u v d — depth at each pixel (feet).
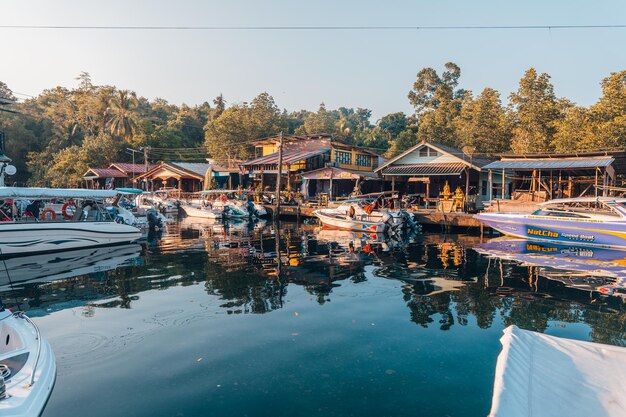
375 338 25.18
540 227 65.87
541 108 110.73
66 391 18.94
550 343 17.44
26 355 20.18
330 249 59.93
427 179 101.91
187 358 22.47
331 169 119.14
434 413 17.31
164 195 145.07
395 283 39.01
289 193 118.62
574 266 46.78
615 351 16.78
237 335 25.71
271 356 22.68
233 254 55.31
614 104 92.12
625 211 57.93
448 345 24.13
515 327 18.83
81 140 221.05
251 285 38.22
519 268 45.83
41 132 228.84
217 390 19.13
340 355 22.79
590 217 61.11
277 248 60.75
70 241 57.52
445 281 39.75
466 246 63.00
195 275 42.37
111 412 17.30
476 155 115.55
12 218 55.21
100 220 62.34
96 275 42.55
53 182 178.19
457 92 215.51
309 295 34.76
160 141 213.66
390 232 78.48
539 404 13.32
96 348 23.73
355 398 18.48
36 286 37.99
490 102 129.49
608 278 40.78
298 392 18.97
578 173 89.30
